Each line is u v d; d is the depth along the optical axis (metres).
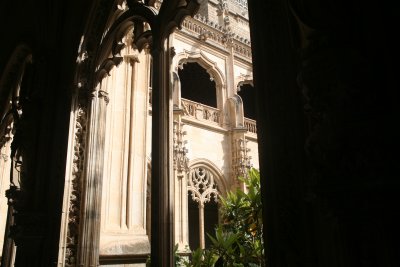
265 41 2.19
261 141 2.07
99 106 5.71
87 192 5.24
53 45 6.51
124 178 7.32
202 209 15.02
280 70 2.08
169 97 4.21
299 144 1.90
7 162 10.06
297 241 1.78
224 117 17.28
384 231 1.21
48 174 5.80
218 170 16.27
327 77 1.32
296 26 1.78
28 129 5.87
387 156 1.19
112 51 5.25
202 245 14.58
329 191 1.29
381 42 1.28
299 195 1.83
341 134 1.26
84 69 5.68
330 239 1.62
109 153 7.24
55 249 4.98
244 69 18.95
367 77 1.26
